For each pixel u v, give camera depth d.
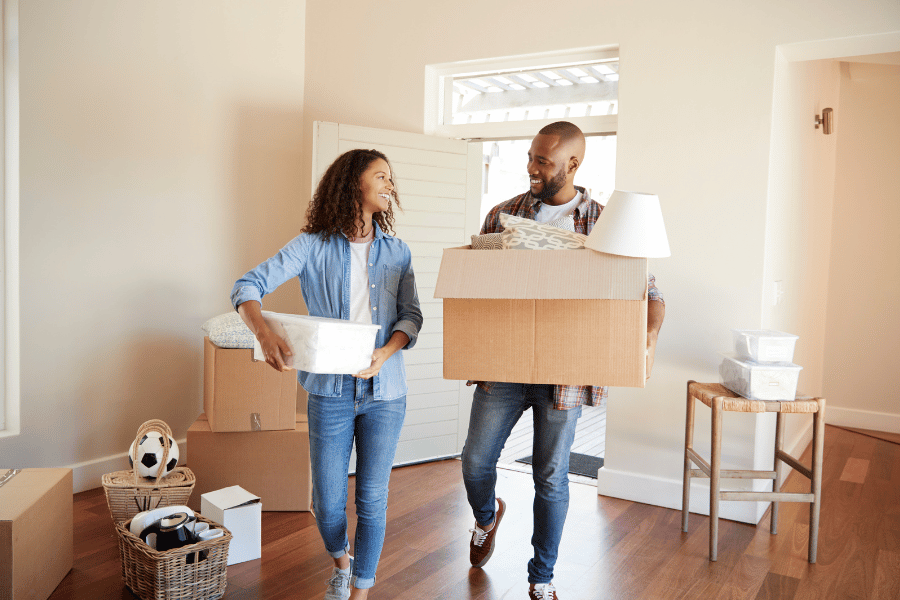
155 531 2.15
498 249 1.95
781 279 3.28
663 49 3.11
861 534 2.88
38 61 2.94
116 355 3.32
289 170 4.14
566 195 2.29
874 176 4.88
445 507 3.08
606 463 3.33
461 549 2.63
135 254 3.37
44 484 2.21
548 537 2.09
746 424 3.01
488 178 6.05
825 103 4.26
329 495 1.90
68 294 3.11
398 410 1.94
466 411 3.96
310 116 4.17
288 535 2.71
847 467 3.97
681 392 3.13
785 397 2.58
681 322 3.11
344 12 4.04
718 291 3.03
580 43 3.33
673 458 3.16
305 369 1.64
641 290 1.69
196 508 2.89
